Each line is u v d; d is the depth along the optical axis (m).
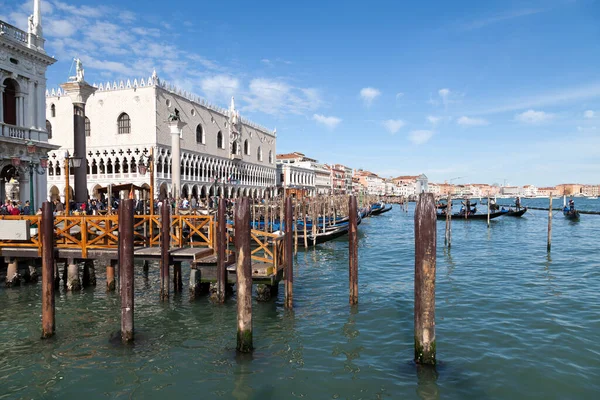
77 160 18.80
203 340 10.95
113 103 47.84
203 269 14.17
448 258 24.50
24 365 9.56
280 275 14.52
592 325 11.74
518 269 20.62
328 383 8.63
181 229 15.55
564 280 17.83
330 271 20.75
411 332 11.45
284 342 10.84
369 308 13.77
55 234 14.91
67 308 13.62
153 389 8.52
